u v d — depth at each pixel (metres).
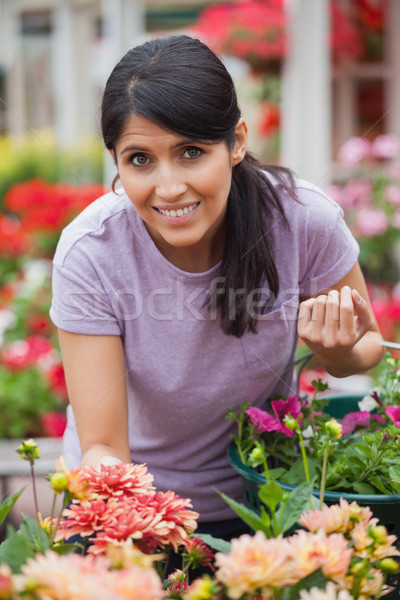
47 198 4.30
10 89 7.08
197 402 1.26
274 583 0.67
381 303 3.28
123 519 0.78
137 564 0.68
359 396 1.41
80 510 0.80
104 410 1.18
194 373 1.24
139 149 1.01
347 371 1.24
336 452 1.14
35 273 3.62
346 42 4.57
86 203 4.28
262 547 0.68
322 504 0.88
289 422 0.97
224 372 1.25
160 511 0.81
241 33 4.49
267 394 1.32
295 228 1.23
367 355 1.25
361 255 4.07
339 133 4.75
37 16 6.98
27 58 7.06
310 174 4.54
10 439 3.14
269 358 1.25
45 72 7.09
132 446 1.35
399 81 4.66
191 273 1.19
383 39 4.66
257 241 1.18
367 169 4.38
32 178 6.60
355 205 4.07
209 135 1.00
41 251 4.42
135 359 1.25
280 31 4.50
